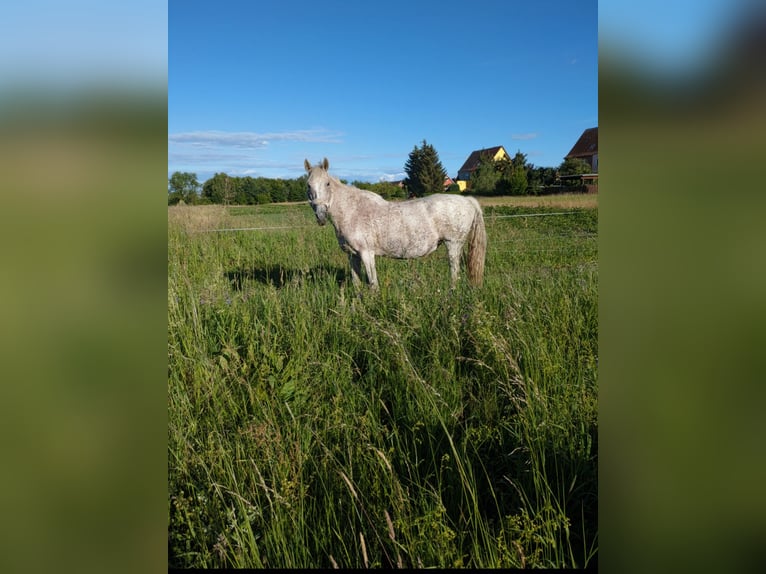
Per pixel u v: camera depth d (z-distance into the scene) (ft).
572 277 16.05
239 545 5.81
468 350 10.02
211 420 7.87
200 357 9.34
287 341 10.48
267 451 6.89
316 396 8.46
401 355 9.02
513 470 6.90
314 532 5.91
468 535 5.98
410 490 6.46
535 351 9.23
